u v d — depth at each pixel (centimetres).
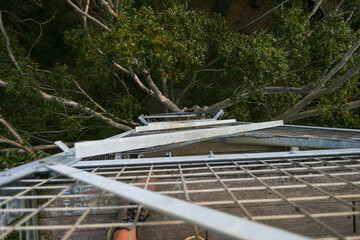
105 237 215
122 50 688
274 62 791
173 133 315
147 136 288
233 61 863
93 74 1010
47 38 1338
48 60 1355
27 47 1326
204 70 1174
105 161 234
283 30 916
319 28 966
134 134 446
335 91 973
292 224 220
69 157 243
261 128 455
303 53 1002
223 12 1370
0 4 1270
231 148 475
